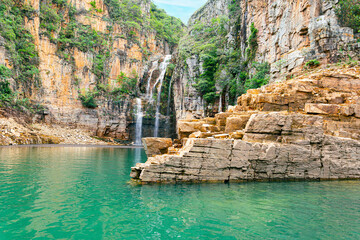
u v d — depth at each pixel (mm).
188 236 5648
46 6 47344
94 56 53188
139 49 60688
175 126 55688
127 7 65812
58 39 47375
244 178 11555
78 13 54344
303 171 12141
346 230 6113
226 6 61969
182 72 52625
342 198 8945
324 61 23766
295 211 7504
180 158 10961
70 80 47406
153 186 10273
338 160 12594
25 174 12188
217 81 44938
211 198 8703
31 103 41125
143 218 6703
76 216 6746
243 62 43000
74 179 11500
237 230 6035
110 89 53844
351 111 14516
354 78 17047
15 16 41281
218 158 11258
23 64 41125
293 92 15805
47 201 7988
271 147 11758
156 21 75438
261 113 13781
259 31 38844
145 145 14141
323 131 12758
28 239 5285
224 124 14992
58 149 28031
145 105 56062
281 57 31391
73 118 46625
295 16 29453
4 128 32031
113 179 11672
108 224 6246
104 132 50406
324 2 26391
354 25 25234
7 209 7141
